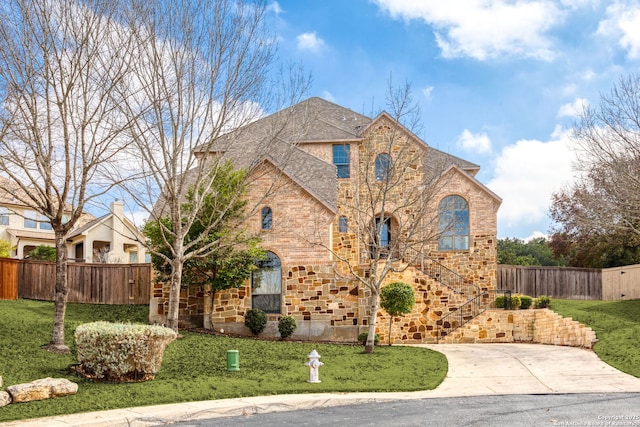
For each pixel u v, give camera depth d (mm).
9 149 19359
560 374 19547
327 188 32188
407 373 19688
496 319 29625
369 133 35406
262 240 29141
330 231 31812
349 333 29281
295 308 29531
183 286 29562
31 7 19531
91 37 20703
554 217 49969
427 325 29906
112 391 15602
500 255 64938
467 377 19484
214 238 27625
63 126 20078
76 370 17578
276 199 30062
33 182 19984
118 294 33656
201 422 13320
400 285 27562
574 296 39594
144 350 16984
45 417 13148
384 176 27734
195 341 24250
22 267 32562
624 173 27688
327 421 13148
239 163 31047
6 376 16484
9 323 23078
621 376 18781
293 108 28969
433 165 36844
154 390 15773
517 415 13445
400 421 12953
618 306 30047
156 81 23156
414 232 26547
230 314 29406
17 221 52125
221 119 24250
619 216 31453
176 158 23781
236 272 28031
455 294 30344
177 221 24656
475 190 35344
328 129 36188
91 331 16875
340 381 17953
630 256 46312
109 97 21094
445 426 12383
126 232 52250
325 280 29625
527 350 25406
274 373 18891
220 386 16547
